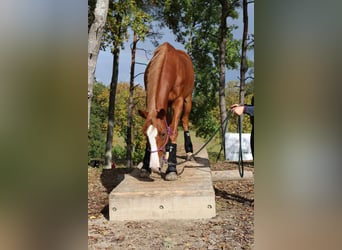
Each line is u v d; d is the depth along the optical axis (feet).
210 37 37.27
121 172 20.31
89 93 14.67
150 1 32.89
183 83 13.25
